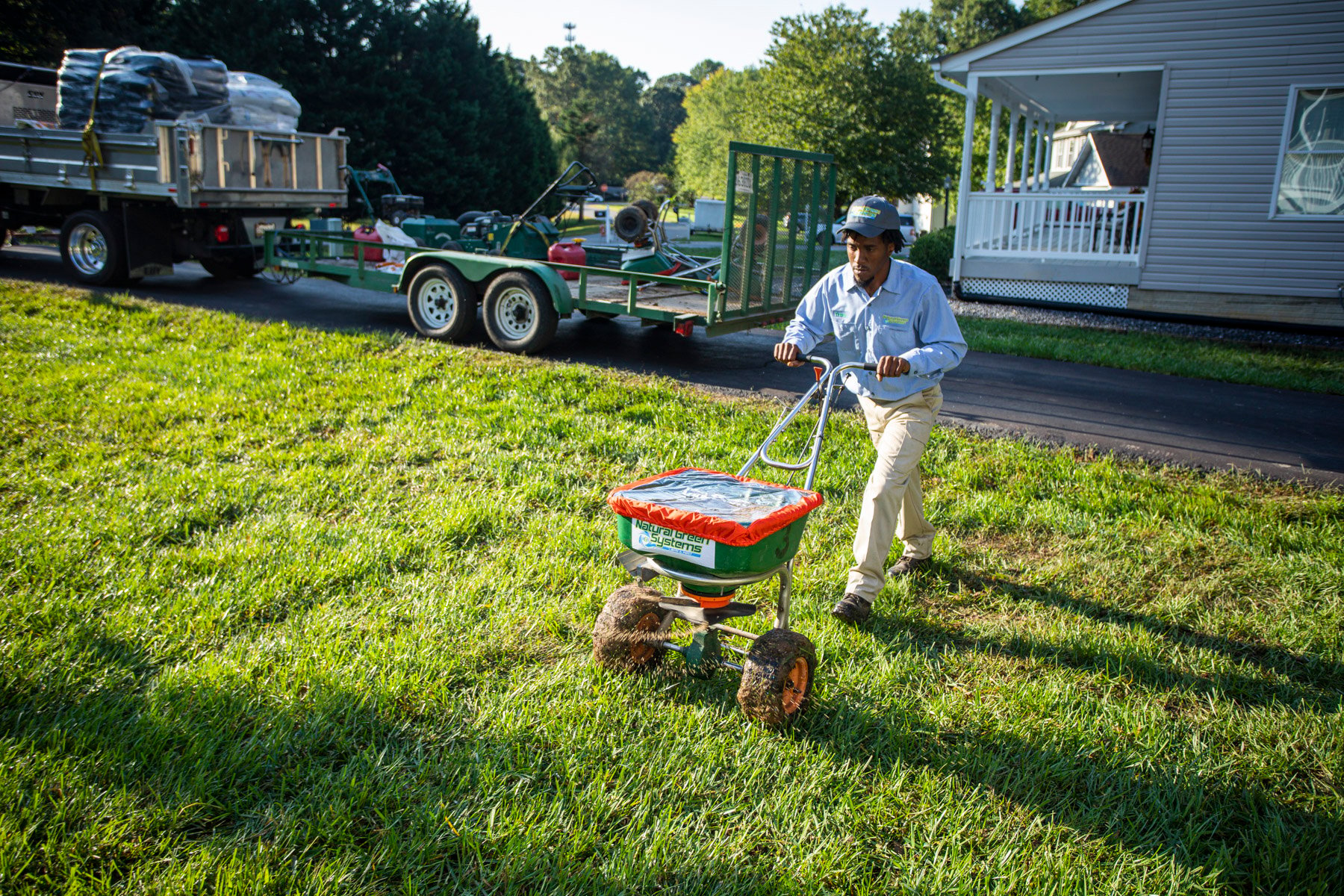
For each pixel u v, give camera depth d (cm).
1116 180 2147
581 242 1069
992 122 1457
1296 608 388
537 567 394
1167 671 339
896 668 327
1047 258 1312
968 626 371
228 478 481
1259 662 349
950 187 3272
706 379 794
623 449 565
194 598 345
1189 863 239
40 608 331
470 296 883
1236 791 270
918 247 1700
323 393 655
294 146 1154
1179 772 274
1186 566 433
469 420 604
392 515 445
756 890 221
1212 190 1194
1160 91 1456
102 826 226
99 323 853
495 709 288
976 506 491
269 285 1255
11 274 1177
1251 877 233
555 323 845
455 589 367
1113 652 348
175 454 520
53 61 2378
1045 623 375
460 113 2984
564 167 4356
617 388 706
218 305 1050
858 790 262
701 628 293
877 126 2539
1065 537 465
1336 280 1147
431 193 2923
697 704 304
